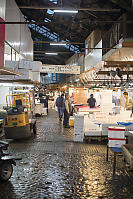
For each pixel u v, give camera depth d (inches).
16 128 319.6
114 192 160.6
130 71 346.3
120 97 591.5
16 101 391.5
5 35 310.8
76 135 331.9
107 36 464.4
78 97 703.1
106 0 647.1
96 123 360.2
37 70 359.3
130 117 394.3
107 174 196.1
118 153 200.1
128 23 335.3
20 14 448.1
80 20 851.4
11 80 345.7
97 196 154.0
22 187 167.3
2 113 387.2
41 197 151.8
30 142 320.2
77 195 155.1
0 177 171.8
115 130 223.8
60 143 317.4
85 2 679.7
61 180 181.0
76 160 236.4
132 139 259.6
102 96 461.4
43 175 191.3
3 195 154.1
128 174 195.6
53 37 1302.9
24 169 205.8
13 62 345.7
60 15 852.6
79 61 1080.2
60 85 1146.7
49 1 769.6
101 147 298.8
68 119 474.0
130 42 262.2
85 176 190.2
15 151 267.7
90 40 868.0
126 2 550.3
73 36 1120.2
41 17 952.3
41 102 833.5
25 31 526.0
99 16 739.4
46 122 563.8
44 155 253.0
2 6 292.4
